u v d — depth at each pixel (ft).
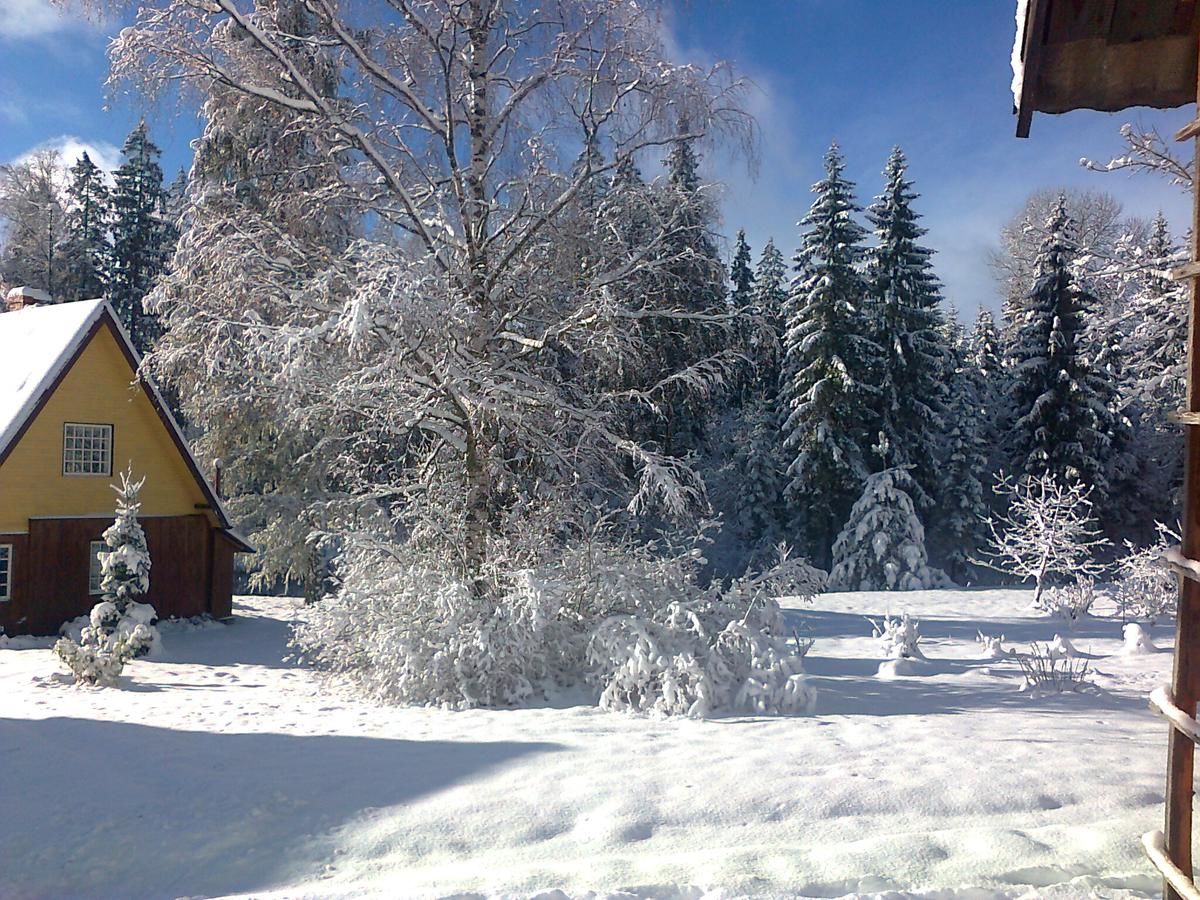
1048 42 14.73
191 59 39.29
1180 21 14.10
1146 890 13.80
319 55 41.16
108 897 15.14
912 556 96.37
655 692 31.48
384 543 38.83
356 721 29.17
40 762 22.95
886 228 108.06
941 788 18.92
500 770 21.35
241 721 29.37
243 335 38.09
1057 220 109.19
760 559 113.39
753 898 13.52
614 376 44.14
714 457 118.52
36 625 60.29
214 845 17.12
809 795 18.60
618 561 37.86
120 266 128.16
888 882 14.20
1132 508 111.55
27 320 67.82
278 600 88.07
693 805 18.17
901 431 108.27
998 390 127.34
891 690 35.09
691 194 45.29
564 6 41.24
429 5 41.65
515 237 43.11
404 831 17.39
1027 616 63.05
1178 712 10.87
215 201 42.88
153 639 54.19
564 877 14.69
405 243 42.70
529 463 42.32
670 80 41.60
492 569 37.35
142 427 67.05
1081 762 20.98
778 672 31.42
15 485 59.57
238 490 78.43
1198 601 11.03
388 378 36.11
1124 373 106.83
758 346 46.52
